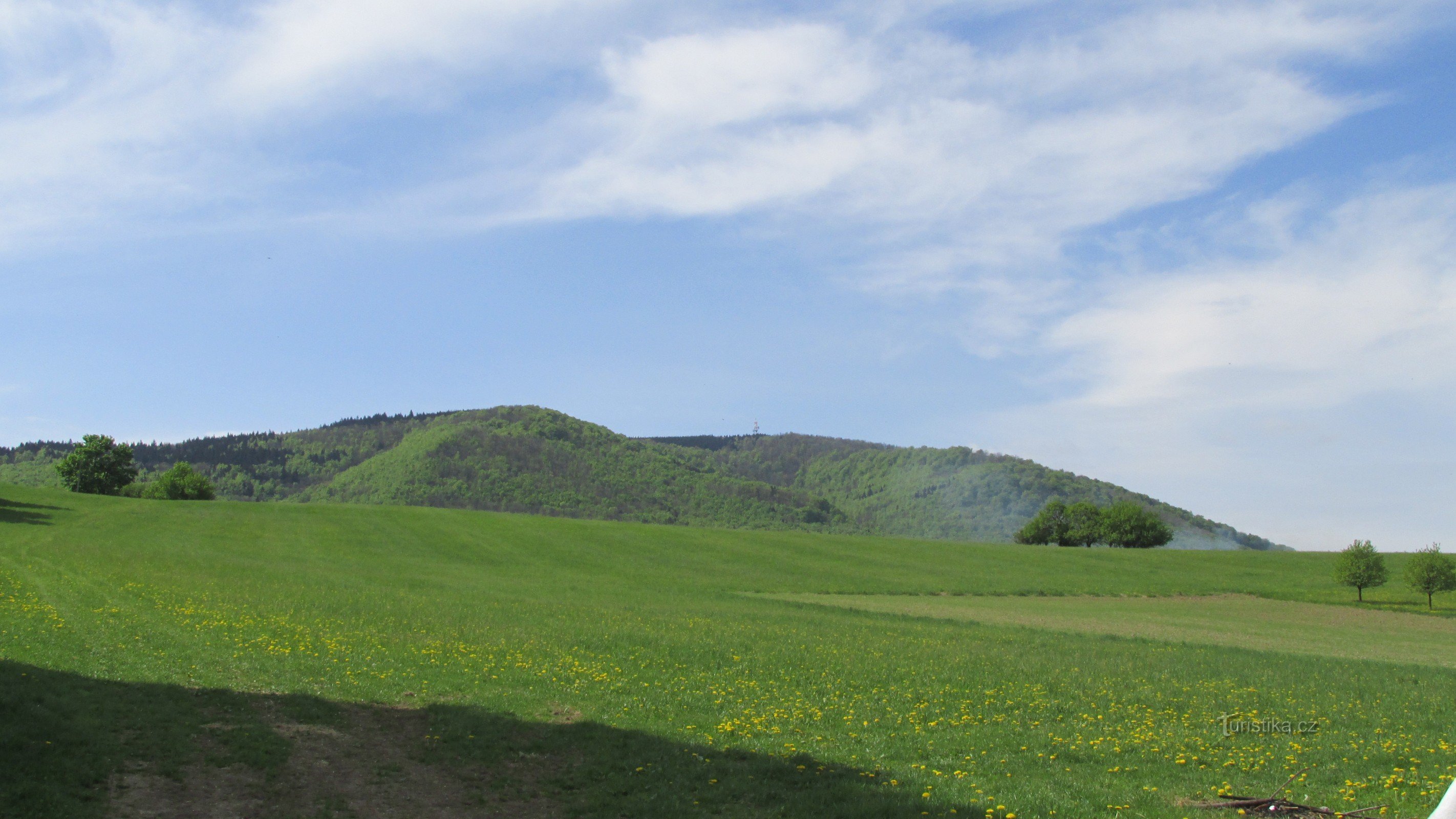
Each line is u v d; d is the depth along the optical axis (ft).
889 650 105.40
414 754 52.54
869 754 57.21
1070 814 45.50
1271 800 48.08
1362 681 89.97
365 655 84.12
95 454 409.90
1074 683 85.20
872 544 313.12
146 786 42.96
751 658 94.89
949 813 45.16
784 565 262.06
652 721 63.72
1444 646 141.69
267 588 142.51
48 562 159.84
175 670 69.56
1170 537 439.63
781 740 59.98
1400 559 294.87
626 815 44.04
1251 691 82.99
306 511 308.60
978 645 114.01
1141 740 62.95
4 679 57.72
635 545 287.89
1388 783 52.65
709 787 48.52
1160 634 141.90
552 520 331.77
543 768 51.49
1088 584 245.86
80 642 77.36
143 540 225.56
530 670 81.82
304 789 45.06
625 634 108.37
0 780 40.24
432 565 228.63
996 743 61.41
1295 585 256.32
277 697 63.46
